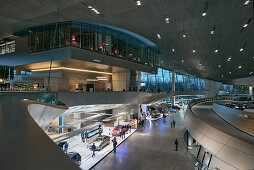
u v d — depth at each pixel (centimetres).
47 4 977
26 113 332
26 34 1997
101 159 1482
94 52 1898
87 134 2008
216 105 2439
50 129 2108
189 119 1861
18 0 905
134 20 1312
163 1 957
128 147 1827
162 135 2319
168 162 1436
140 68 2828
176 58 2945
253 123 1329
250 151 853
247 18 1099
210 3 948
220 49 1894
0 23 1252
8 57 2250
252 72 3466
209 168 1283
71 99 1808
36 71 2483
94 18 1273
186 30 1432
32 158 111
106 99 2270
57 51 1698
